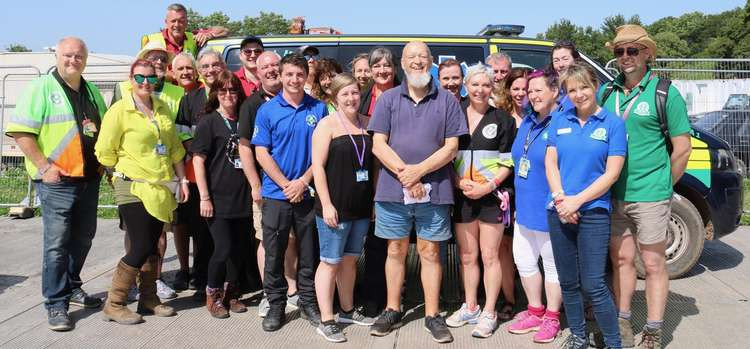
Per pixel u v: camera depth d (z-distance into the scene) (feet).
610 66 24.29
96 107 14.96
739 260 20.76
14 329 14.34
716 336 13.83
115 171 14.43
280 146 13.76
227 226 14.69
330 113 13.91
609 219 11.87
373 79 15.31
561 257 12.21
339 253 13.65
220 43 19.80
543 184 13.06
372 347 13.29
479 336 13.69
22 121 13.85
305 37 19.44
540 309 13.94
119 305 14.70
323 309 13.76
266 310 15.05
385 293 14.93
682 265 18.25
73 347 13.32
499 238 13.83
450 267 18.97
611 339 12.11
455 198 13.94
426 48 13.15
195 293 16.42
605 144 11.65
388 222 13.50
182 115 15.97
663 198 12.46
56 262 14.30
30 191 29.40
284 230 13.97
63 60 14.15
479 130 13.64
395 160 12.93
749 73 30.50
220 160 14.48
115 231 25.76
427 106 13.08
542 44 18.80
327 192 13.38
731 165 18.89
